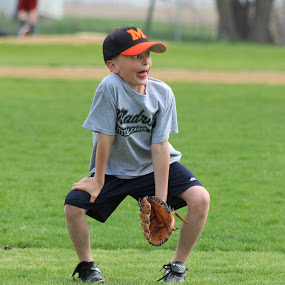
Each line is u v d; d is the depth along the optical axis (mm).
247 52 100062
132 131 12781
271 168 27172
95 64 75812
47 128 37156
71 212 12523
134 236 17344
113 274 13625
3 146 31406
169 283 12805
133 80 12414
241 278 13383
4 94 52281
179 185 12953
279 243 16797
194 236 12875
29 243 16516
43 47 93625
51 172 25812
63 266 14344
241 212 20141
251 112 45531
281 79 68562
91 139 34125
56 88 57281
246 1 127750
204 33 136125
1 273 13570
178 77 66812
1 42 97562
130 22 153625
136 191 13188
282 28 126125
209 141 33781
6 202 20875
